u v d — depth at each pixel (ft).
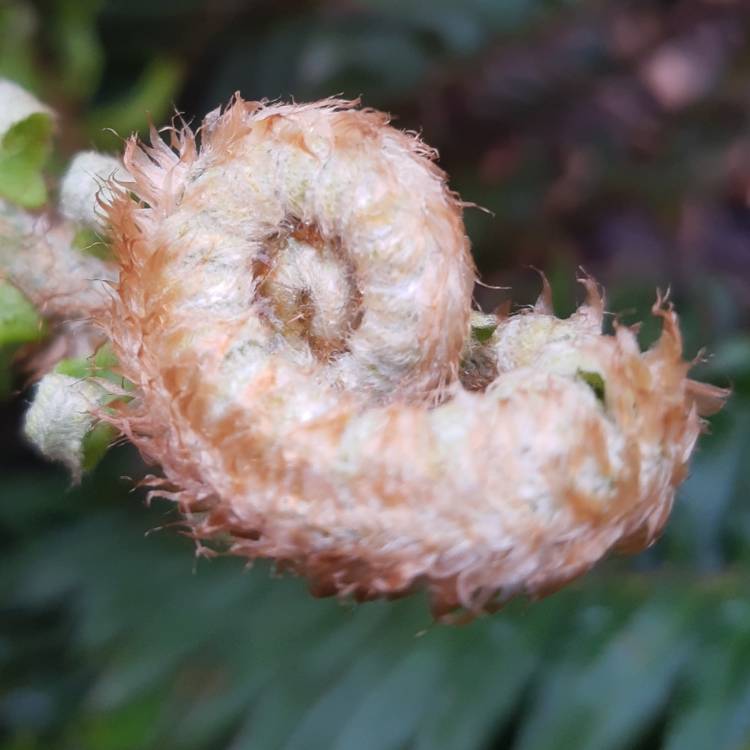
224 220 0.37
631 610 0.64
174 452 0.37
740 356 0.67
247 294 0.37
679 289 0.85
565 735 0.61
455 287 0.37
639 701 0.61
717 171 1.05
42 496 0.86
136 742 0.70
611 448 0.36
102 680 0.74
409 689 0.65
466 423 0.35
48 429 0.41
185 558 0.78
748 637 0.62
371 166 0.37
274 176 0.37
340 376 0.37
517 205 1.01
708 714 0.60
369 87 0.93
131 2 0.95
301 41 0.95
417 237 0.37
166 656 0.72
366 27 0.94
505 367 0.38
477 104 1.04
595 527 0.36
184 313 0.37
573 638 0.64
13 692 0.83
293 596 0.73
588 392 0.36
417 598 0.69
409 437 0.35
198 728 0.69
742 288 0.95
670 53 1.15
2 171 0.43
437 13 0.93
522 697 0.66
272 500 0.36
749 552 0.65
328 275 0.38
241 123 0.38
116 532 0.83
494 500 0.35
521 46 0.97
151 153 0.39
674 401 0.36
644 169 1.07
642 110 1.12
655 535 0.37
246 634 0.72
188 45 0.98
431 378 0.37
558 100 1.07
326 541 0.36
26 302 0.43
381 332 0.37
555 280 0.81
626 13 1.11
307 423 0.35
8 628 0.86
